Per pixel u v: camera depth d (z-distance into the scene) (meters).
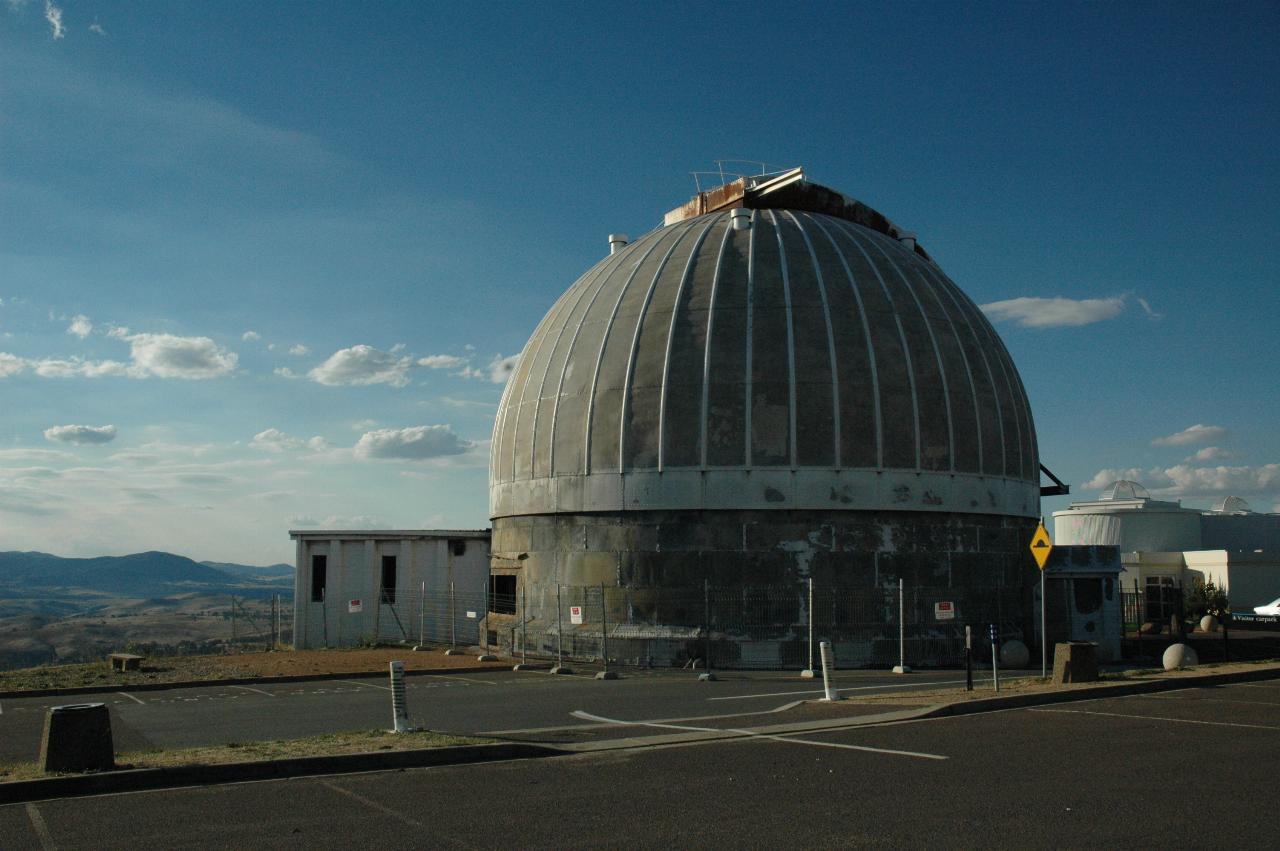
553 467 36.50
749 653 32.78
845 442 33.66
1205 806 12.07
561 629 35.19
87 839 10.85
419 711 21.91
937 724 18.94
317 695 25.70
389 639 44.09
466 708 22.41
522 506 37.66
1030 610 37.00
